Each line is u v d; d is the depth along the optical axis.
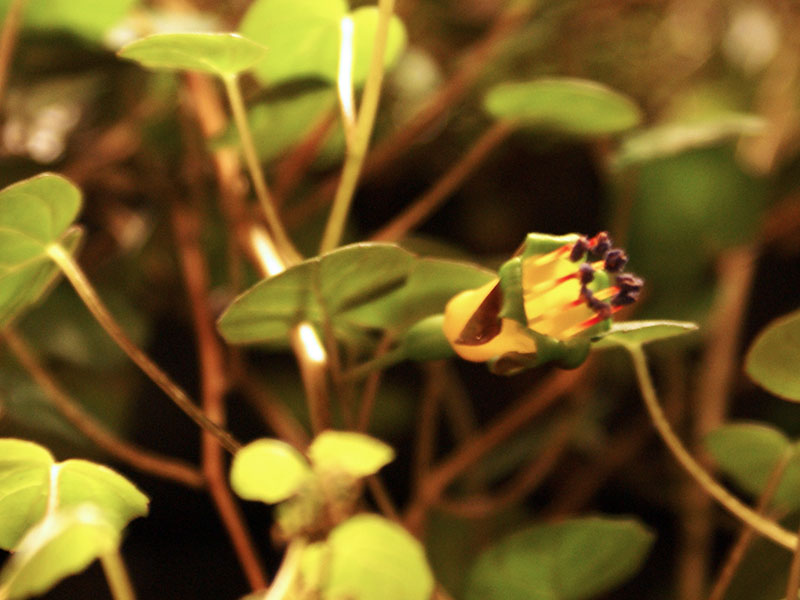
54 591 0.28
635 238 0.29
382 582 0.19
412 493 0.31
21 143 0.27
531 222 0.34
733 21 0.37
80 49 0.25
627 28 0.35
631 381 0.32
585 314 0.20
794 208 0.32
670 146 0.25
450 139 0.33
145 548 0.30
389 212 0.34
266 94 0.22
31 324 0.26
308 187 0.29
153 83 0.27
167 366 0.30
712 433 0.23
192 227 0.26
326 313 0.21
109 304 0.27
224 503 0.24
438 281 0.22
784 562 0.23
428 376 0.28
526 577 0.22
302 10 0.22
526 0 0.27
